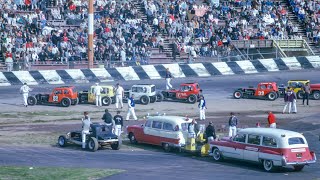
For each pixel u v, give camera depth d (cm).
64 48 19425
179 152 10862
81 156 10362
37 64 18725
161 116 11331
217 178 8769
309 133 12481
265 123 13400
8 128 12912
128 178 8612
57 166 9431
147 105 15838
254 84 18262
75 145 11356
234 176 8944
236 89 17112
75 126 13175
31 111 14888
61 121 13750
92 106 15675
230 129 11631
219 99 16538
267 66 19800
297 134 9394
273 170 9312
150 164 9769
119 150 11012
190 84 16300
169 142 10881
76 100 15775
